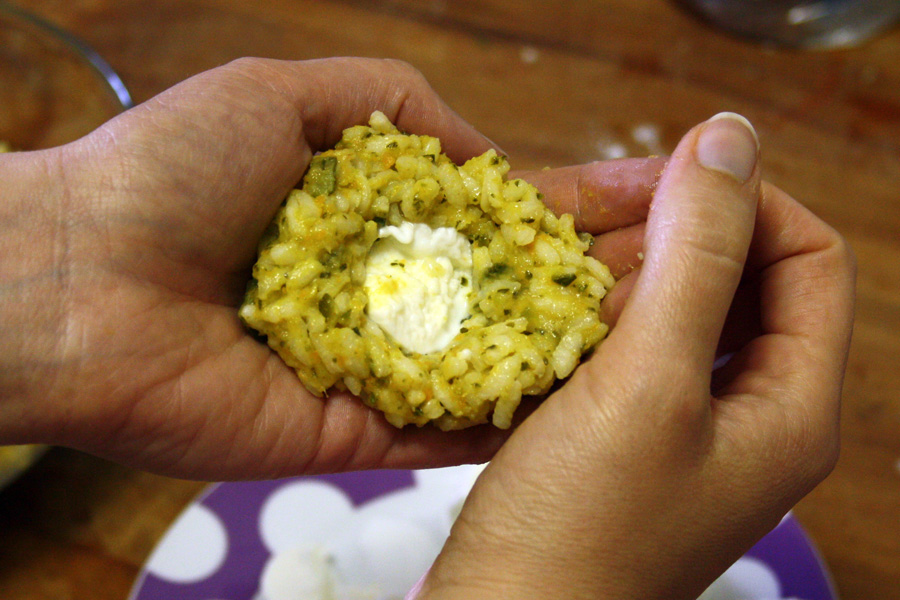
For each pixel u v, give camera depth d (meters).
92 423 0.23
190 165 0.24
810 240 0.25
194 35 0.39
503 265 0.25
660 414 0.21
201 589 0.29
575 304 0.25
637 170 0.27
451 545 0.22
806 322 0.25
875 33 0.41
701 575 0.23
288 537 0.30
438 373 0.24
